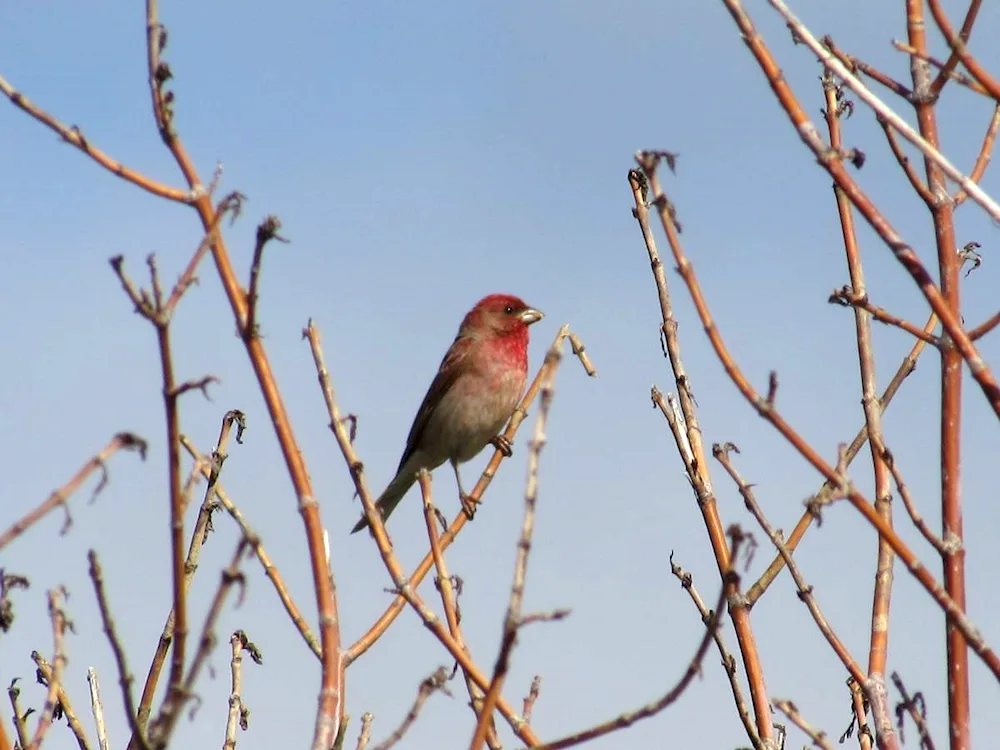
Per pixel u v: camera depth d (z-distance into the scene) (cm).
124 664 562
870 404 780
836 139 837
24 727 756
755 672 797
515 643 586
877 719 706
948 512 707
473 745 573
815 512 657
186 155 658
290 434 682
